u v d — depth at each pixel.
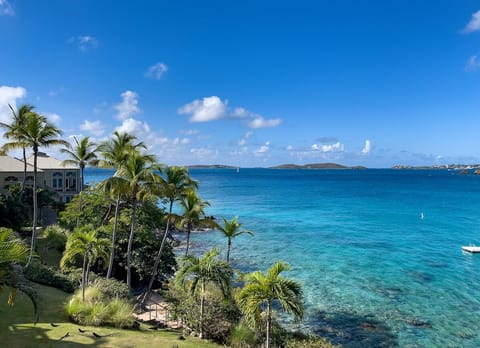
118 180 27.91
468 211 86.38
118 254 33.78
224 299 22.09
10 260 11.60
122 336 17.97
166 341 18.19
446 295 31.83
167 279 35.69
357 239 56.19
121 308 22.00
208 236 59.44
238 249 50.06
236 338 20.28
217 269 21.77
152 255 34.53
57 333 16.95
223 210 92.00
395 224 69.75
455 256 45.53
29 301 21.31
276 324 22.36
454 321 26.66
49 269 28.05
